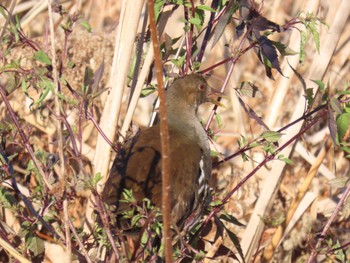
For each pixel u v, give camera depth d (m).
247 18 10.35
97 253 10.17
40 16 15.85
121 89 10.52
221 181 13.41
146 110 15.31
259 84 16.47
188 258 10.20
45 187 9.80
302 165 14.43
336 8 13.30
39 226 11.81
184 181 10.09
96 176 9.19
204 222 10.32
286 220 12.19
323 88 9.97
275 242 12.18
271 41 10.23
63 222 9.77
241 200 13.16
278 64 10.12
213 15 10.98
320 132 14.95
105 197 9.52
